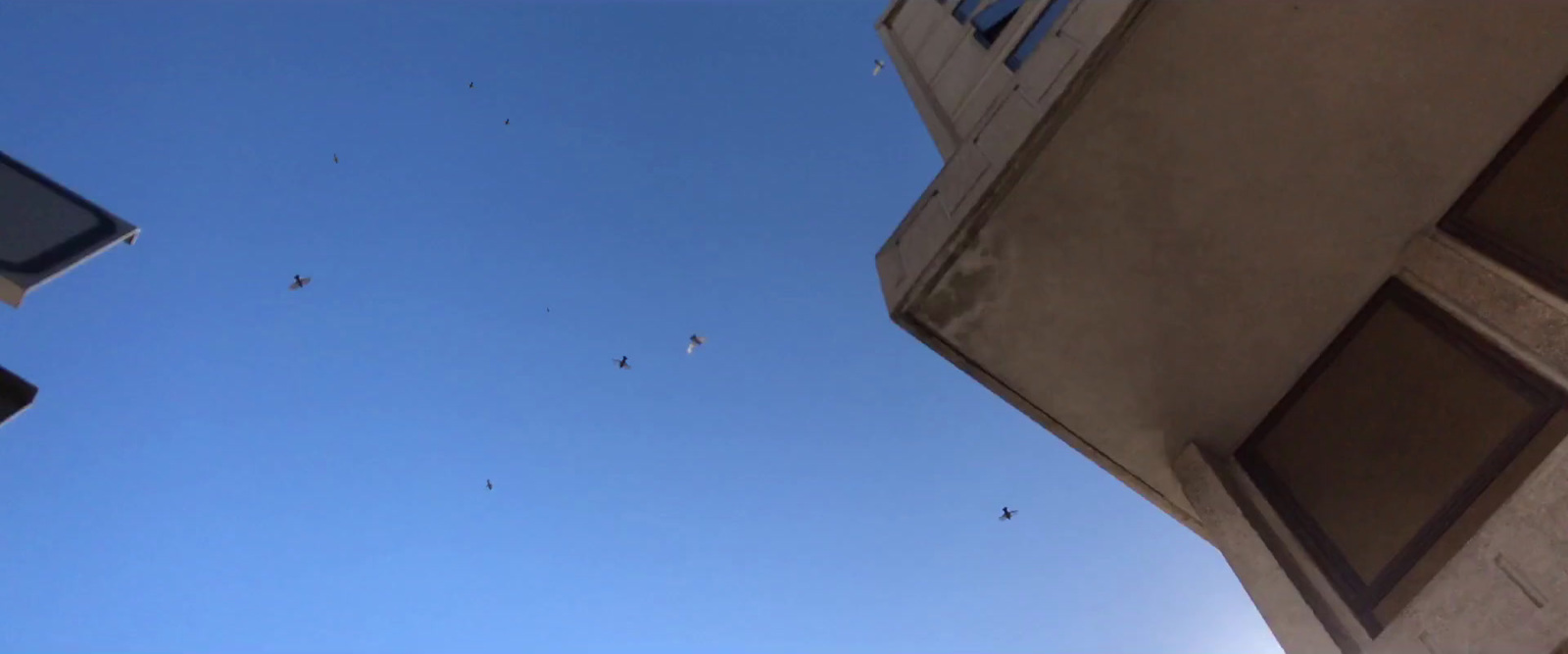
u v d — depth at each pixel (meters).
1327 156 8.04
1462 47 7.39
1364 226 8.44
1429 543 7.47
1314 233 8.52
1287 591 8.34
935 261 8.73
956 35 13.05
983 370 9.70
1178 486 10.57
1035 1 10.49
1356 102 7.73
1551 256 7.26
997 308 9.09
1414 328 8.39
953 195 8.82
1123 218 8.44
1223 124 7.88
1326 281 8.80
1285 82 7.65
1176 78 7.64
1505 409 7.35
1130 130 7.91
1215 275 8.80
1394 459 8.16
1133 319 9.16
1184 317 9.12
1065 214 8.40
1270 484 9.36
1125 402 9.91
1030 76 8.37
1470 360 7.79
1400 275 8.61
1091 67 7.62
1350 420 8.76
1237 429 9.98
